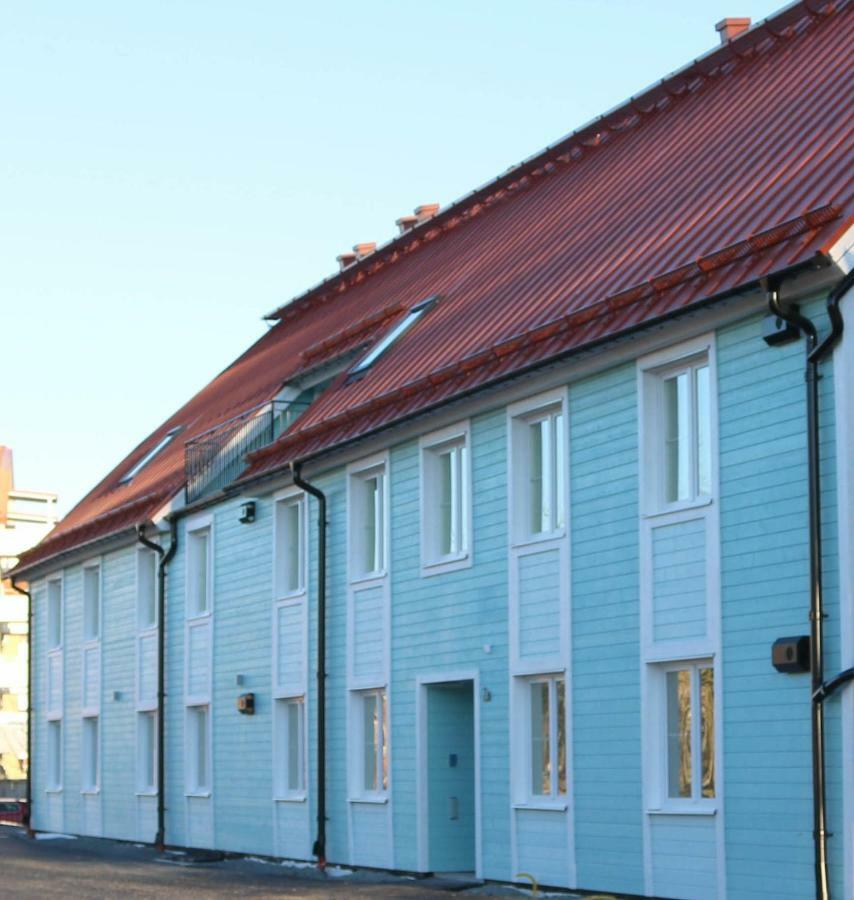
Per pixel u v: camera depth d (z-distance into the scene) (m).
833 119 18.38
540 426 20.03
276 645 26.41
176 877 23.06
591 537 18.66
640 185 21.97
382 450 23.31
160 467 33.88
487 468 20.77
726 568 16.48
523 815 19.70
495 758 20.33
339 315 31.80
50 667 37.47
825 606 15.09
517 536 20.09
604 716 18.28
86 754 35.09
